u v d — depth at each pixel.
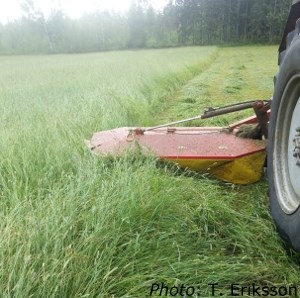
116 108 5.38
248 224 2.41
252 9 60.06
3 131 3.76
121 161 2.95
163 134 3.20
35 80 12.27
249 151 2.85
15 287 1.48
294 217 1.85
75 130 4.03
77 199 2.29
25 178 2.70
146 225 2.20
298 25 2.17
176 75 11.41
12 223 1.89
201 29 70.38
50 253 1.73
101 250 1.88
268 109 2.99
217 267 1.94
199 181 2.88
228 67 18.39
